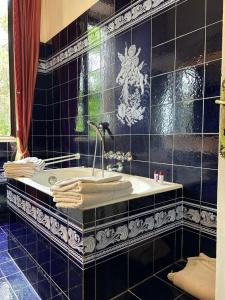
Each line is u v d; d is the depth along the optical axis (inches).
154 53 69.2
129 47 76.8
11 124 114.6
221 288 36.4
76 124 103.4
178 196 62.7
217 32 55.0
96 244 45.5
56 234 51.2
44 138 124.0
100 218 45.8
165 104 66.9
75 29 100.7
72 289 46.7
